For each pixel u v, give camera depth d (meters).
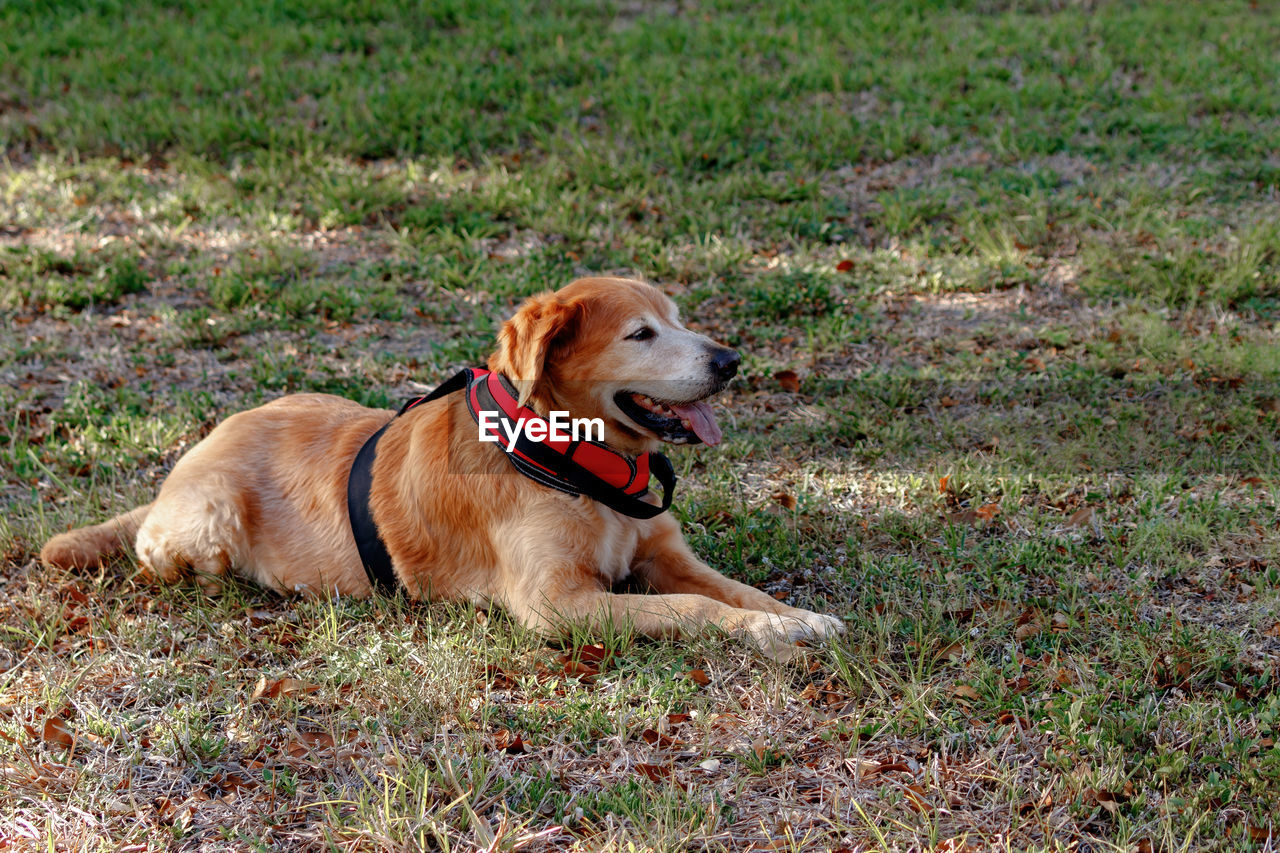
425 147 9.26
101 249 7.45
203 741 2.92
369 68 11.29
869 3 13.21
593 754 2.92
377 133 9.45
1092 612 3.50
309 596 3.77
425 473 3.59
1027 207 7.60
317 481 3.81
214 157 9.24
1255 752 2.78
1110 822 2.60
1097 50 10.97
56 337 6.25
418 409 3.78
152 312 6.68
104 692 3.23
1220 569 3.70
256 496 3.85
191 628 3.59
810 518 4.28
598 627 3.38
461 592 3.68
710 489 4.54
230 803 2.74
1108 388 5.30
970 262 6.89
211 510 3.75
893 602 3.60
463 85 10.51
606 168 8.55
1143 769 2.74
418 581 3.68
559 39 11.66
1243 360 5.32
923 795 2.68
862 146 9.15
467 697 3.12
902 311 6.47
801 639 3.31
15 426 5.08
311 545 3.78
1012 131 9.14
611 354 3.38
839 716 3.03
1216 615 3.46
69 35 12.21
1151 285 6.41
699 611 3.35
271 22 12.86
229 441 3.95
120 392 5.49
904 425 5.00
